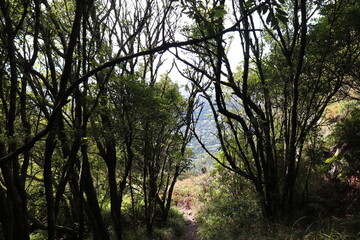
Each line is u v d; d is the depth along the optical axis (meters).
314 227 4.30
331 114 7.13
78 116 3.13
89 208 5.00
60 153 4.44
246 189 6.56
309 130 4.72
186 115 5.88
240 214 5.44
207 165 8.62
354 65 4.21
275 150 4.79
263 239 4.38
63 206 5.75
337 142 5.55
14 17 2.93
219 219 5.77
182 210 8.65
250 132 4.78
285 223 4.66
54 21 3.35
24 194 2.78
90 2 2.90
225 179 6.64
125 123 4.28
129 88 4.07
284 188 4.79
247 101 5.00
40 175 5.71
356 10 3.69
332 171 5.45
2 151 2.43
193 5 1.69
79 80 1.18
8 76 2.89
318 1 3.61
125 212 6.84
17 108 3.32
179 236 6.52
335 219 4.30
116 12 5.17
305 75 4.56
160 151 5.86
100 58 4.23
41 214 5.80
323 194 5.19
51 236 2.74
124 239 5.63
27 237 2.79
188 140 6.52
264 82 4.70
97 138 4.07
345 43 4.09
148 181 6.11
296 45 4.37
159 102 4.65
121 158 5.91
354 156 4.90
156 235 6.09
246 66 4.60
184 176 12.36
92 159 6.00
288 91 4.74
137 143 5.31
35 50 2.79
